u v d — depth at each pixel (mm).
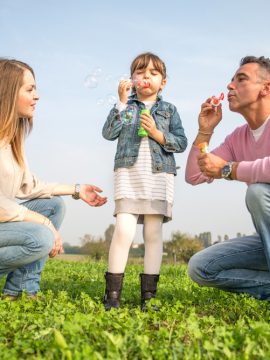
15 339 2363
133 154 3797
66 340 2254
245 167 3211
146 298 3643
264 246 3127
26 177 3715
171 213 3846
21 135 3576
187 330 2545
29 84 3512
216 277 3516
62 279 5637
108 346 2146
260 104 3324
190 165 3771
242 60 3422
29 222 3447
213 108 3637
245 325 2818
